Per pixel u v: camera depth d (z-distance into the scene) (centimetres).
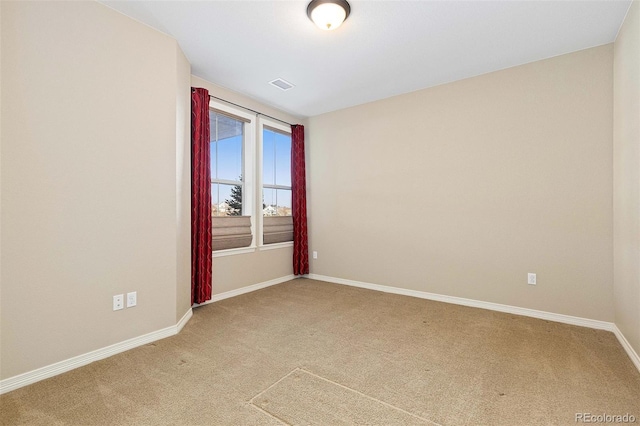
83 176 214
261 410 163
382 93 398
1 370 180
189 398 174
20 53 187
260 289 423
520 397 175
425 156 381
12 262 185
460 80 355
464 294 354
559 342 249
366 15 236
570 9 229
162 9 230
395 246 407
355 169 444
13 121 184
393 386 186
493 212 334
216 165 381
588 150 284
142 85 248
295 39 272
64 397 175
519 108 319
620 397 174
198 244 333
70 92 208
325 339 257
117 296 232
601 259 279
